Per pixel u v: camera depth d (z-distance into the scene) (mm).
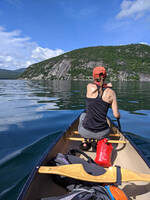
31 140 3643
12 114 6199
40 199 1453
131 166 2367
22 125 4789
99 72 2193
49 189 1724
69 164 1868
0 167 2539
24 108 7441
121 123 5238
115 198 1409
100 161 2186
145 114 6566
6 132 4160
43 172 1635
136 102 9688
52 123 5012
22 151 3100
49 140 3643
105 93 2209
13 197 1897
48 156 2066
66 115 6137
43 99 10664
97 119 2277
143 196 1754
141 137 3934
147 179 1603
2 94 13359
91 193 1406
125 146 2799
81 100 10422
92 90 2262
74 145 3191
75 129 3916
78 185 1642
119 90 19047
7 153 3016
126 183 1971
